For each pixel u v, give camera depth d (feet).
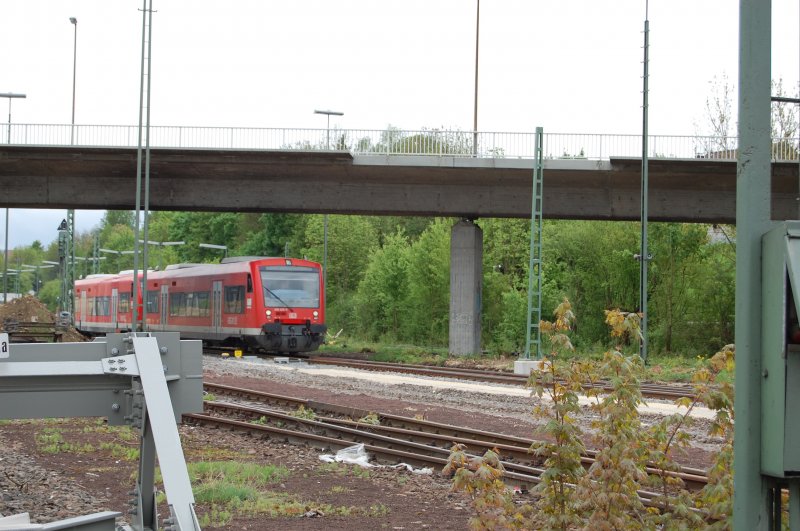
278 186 117.80
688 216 113.70
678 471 21.21
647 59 100.17
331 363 109.29
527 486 35.45
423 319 169.48
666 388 81.25
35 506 31.17
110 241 440.45
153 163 108.99
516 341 146.20
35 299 137.90
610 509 19.74
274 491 34.83
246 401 69.36
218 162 107.96
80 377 19.45
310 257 214.28
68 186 117.50
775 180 99.19
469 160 108.06
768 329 12.84
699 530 19.38
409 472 39.42
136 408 19.48
